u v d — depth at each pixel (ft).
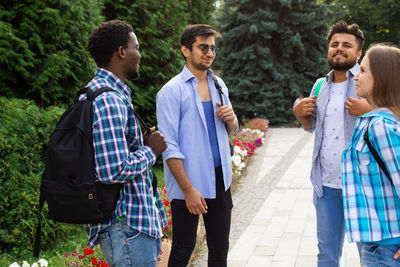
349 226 6.33
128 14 27.45
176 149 8.11
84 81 19.79
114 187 6.03
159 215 7.20
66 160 5.78
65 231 14.39
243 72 58.13
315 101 9.62
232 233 15.60
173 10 29.04
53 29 17.92
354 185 6.42
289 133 48.08
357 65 9.12
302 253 13.23
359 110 8.51
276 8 57.57
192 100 8.45
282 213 17.99
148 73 28.04
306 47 58.65
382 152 6.01
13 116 14.11
